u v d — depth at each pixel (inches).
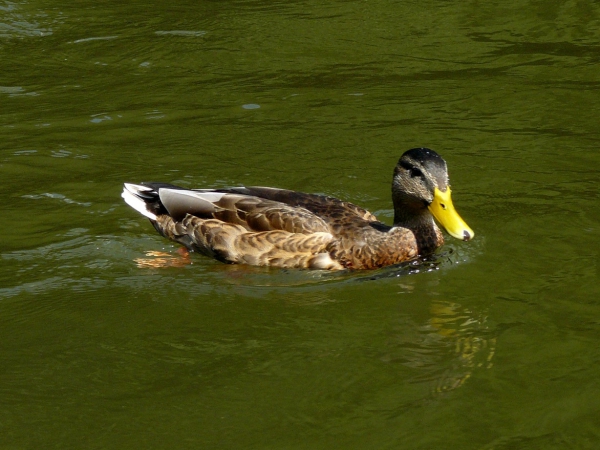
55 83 668.7
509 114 601.9
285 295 386.3
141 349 343.6
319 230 410.9
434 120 593.9
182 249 434.6
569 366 323.6
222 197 429.4
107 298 383.9
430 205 404.8
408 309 370.6
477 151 543.5
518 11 821.2
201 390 315.6
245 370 327.3
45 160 533.6
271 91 652.1
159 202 448.1
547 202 472.1
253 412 302.2
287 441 286.4
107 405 308.8
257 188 445.7
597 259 406.6
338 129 580.7
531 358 329.7
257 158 538.0
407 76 679.7
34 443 289.4
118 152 546.9
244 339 349.4
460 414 297.7
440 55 725.3
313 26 791.7
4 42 750.5
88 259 420.8
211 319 365.4
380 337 347.9
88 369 331.0
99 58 719.1
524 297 376.2
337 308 373.1
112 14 824.3
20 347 346.6
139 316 368.5
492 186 494.3
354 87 658.8
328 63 709.9
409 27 789.9
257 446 284.7
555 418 294.7
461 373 321.4
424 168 406.6
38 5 842.2
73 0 861.2
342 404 305.3
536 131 572.7
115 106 625.3
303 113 609.6
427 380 317.7
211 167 525.7
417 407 302.0
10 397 314.3
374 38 765.3
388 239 410.6
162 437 290.7
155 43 749.3
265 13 824.9
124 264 416.8
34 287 393.7
